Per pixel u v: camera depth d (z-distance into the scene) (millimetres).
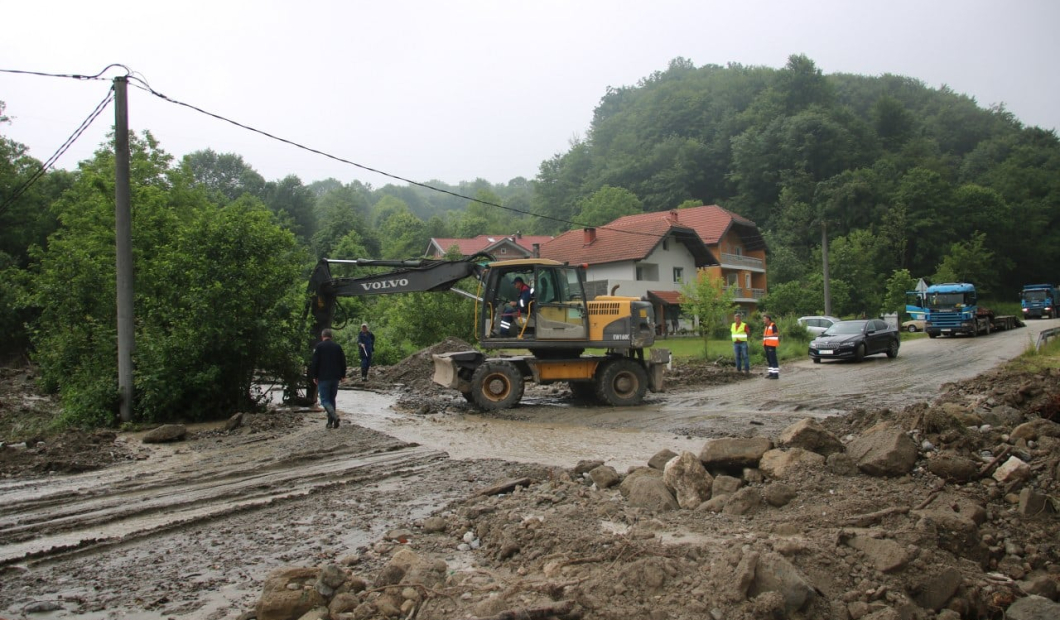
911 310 45406
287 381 16484
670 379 20281
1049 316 54469
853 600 4828
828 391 16906
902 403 14211
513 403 15562
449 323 29125
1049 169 87062
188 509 7930
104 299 16719
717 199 87125
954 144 108750
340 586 4973
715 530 6027
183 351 14750
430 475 9203
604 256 46438
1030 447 7895
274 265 15852
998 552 5879
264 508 7906
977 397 13438
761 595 4535
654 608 4520
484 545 6176
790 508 6520
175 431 12406
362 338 22750
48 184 40812
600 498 7230
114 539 6844
